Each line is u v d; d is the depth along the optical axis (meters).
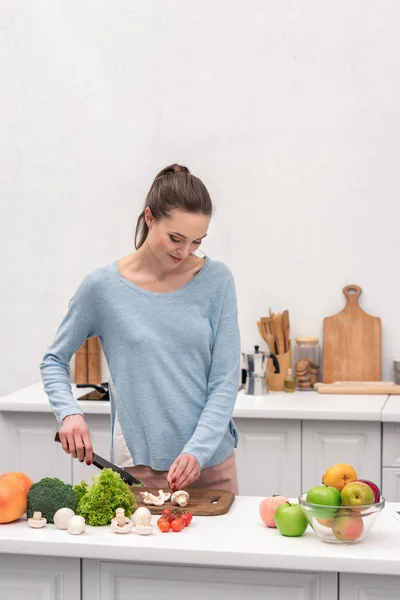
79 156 4.18
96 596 1.90
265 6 4.02
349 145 3.99
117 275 2.36
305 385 3.96
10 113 4.20
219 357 2.37
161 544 1.83
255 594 1.84
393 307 3.98
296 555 1.76
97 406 3.52
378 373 3.97
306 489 3.49
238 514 2.09
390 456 3.42
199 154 4.10
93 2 4.13
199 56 4.07
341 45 3.97
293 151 4.03
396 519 2.01
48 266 4.20
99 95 4.15
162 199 2.20
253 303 4.08
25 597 1.93
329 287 4.03
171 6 4.08
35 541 1.86
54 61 4.17
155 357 2.33
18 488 2.01
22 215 4.21
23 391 3.90
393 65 3.94
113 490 2.00
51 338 4.21
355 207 3.99
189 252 2.25
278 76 4.02
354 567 1.73
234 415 3.47
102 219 4.17
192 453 2.20
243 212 4.07
